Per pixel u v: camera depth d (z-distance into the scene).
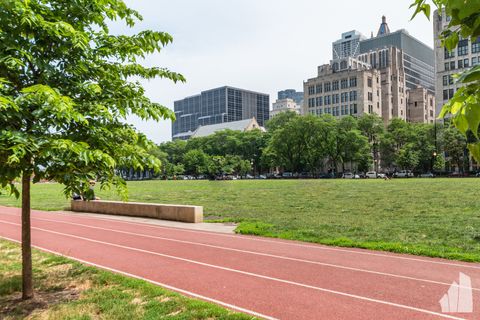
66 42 6.04
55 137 5.63
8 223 21.09
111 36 6.84
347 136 84.31
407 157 83.00
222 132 127.06
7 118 5.18
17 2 4.96
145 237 15.98
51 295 7.61
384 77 136.12
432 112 155.00
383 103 135.88
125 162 6.47
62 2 6.17
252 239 15.05
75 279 8.76
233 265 10.71
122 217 23.91
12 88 5.72
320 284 8.74
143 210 23.69
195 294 8.09
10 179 5.52
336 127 86.19
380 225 16.80
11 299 7.35
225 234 16.52
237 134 124.06
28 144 4.88
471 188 36.91
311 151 89.75
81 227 19.31
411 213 20.45
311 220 19.11
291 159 92.69
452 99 1.54
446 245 12.43
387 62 162.88
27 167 5.34
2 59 5.21
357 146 85.00
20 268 9.92
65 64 6.30
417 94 149.25
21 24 5.37
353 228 16.16
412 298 7.67
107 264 10.99
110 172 6.32
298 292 8.16
